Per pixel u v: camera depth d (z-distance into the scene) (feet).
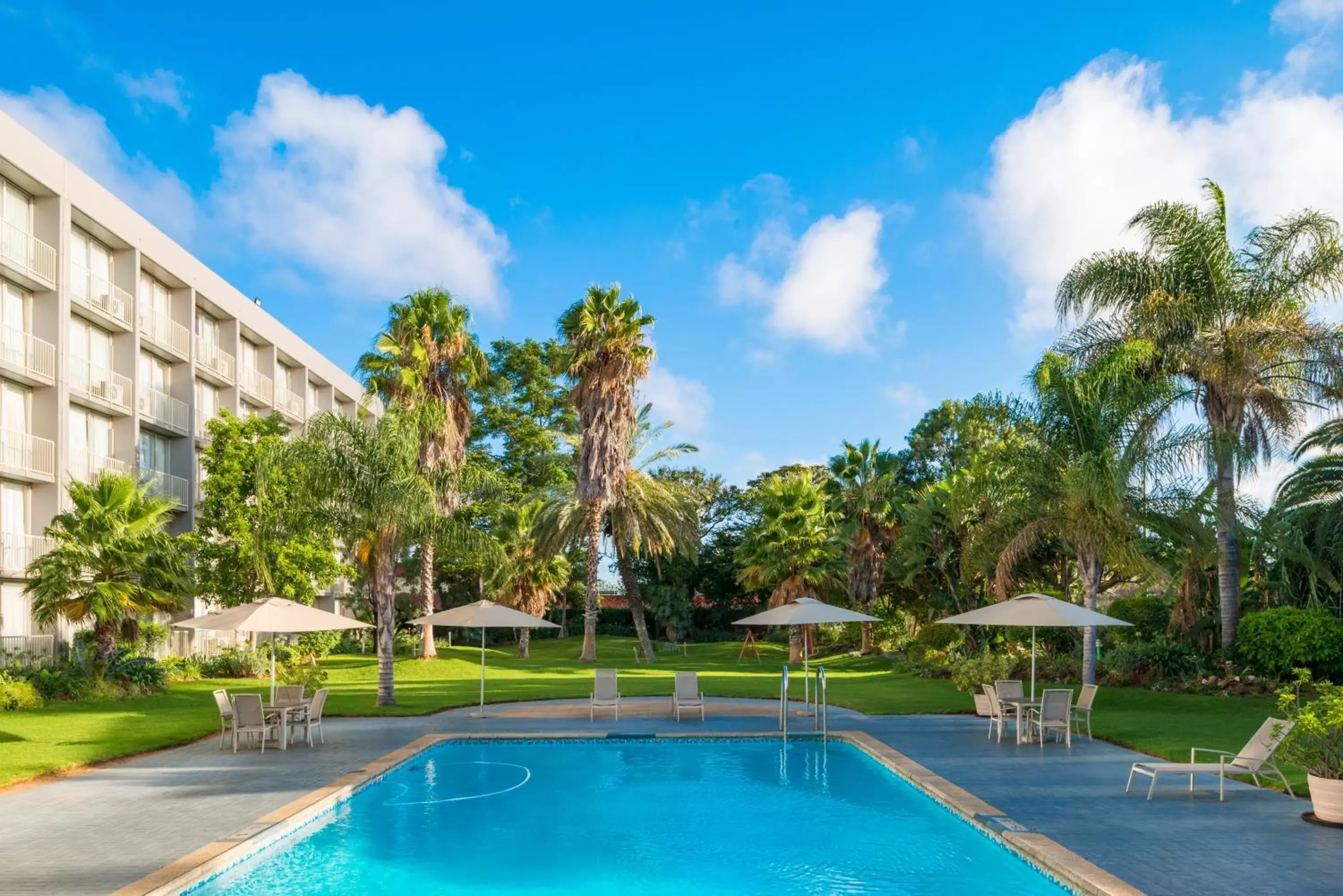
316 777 40.42
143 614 85.92
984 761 44.37
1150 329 76.13
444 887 26.45
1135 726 55.06
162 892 24.25
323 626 50.83
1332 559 76.07
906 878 27.14
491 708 69.15
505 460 176.24
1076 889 24.91
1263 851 27.22
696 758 48.73
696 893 26.02
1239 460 71.00
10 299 86.58
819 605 57.77
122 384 101.50
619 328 121.39
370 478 67.21
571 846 31.01
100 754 45.78
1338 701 30.86
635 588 133.39
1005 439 76.64
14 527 86.89
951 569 115.44
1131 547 67.67
